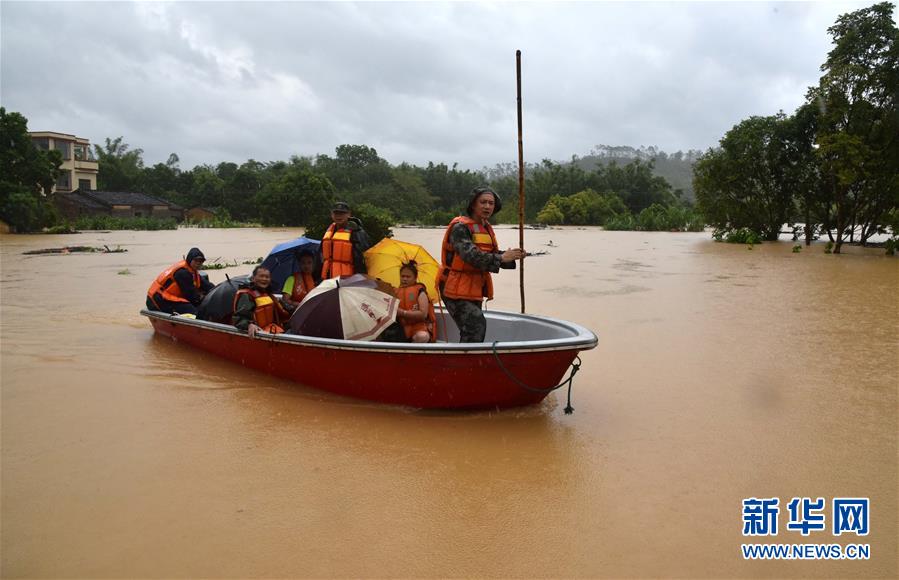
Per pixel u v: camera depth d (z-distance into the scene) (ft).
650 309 35.37
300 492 13.51
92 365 23.07
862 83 74.18
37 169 126.82
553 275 52.24
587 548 11.51
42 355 24.49
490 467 14.83
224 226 183.83
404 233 135.85
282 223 185.06
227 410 18.47
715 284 46.37
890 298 39.60
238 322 21.27
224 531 11.98
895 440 16.52
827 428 17.35
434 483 13.98
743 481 14.19
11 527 12.14
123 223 160.76
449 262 19.29
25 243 94.89
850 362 24.04
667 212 166.30
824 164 77.51
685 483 14.07
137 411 18.39
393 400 18.53
